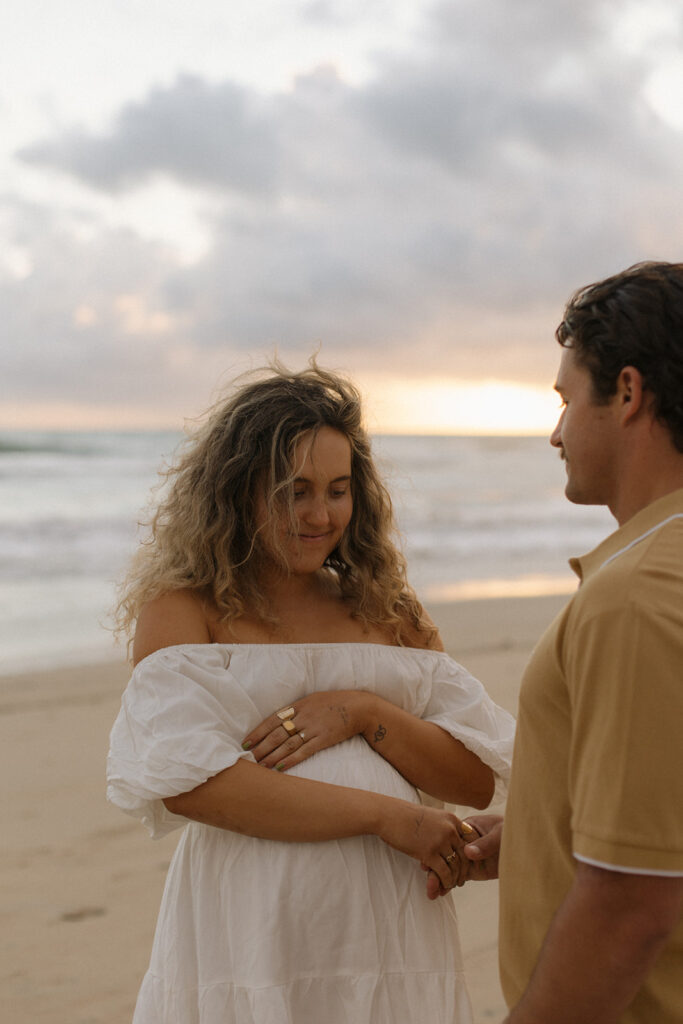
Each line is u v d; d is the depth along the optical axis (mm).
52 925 3619
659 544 1209
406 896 1857
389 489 2184
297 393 2008
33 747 6004
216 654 1907
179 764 1743
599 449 1340
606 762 1138
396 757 1961
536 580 15945
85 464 32969
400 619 2135
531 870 1332
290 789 1771
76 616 11570
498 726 2100
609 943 1123
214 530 1953
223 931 1812
